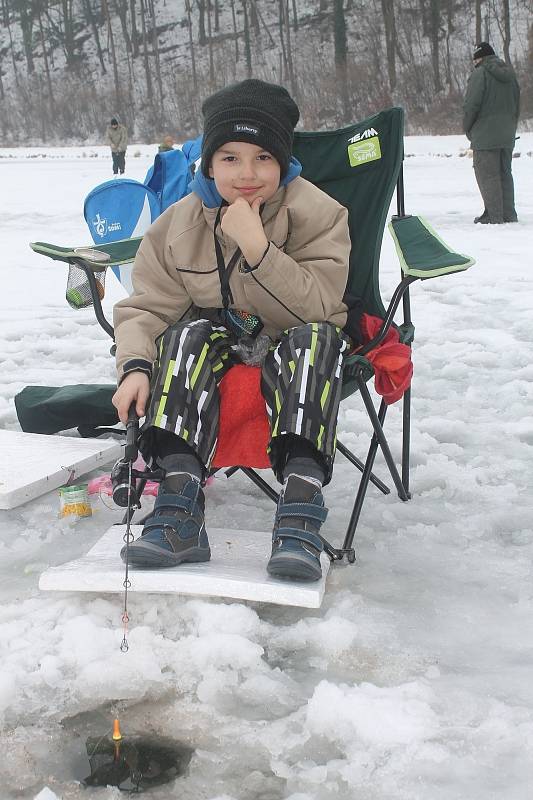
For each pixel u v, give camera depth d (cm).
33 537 246
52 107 5294
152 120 5034
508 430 330
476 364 421
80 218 1057
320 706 162
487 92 834
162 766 152
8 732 160
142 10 5391
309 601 189
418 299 568
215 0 5362
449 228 852
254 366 221
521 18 4375
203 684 171
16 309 573
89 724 162
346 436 326
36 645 185
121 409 209
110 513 262
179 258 230
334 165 275
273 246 212
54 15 5812
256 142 214
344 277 227
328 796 143
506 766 149
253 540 229
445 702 166
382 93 4147
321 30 4906
